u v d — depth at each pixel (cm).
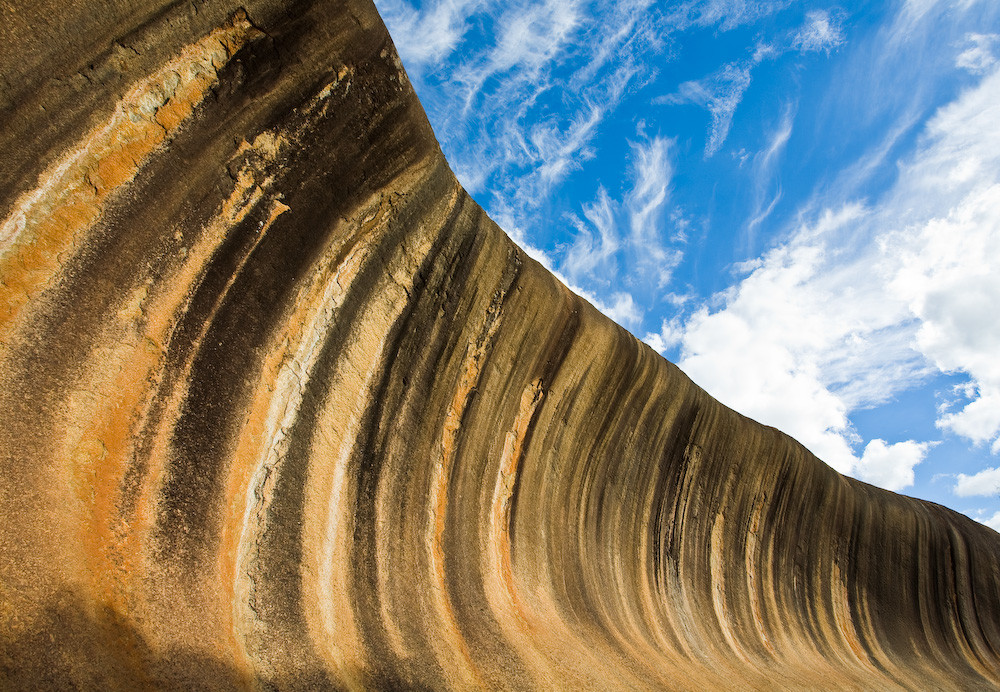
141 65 404
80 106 378
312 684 450
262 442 507
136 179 412
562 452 920
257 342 504
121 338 407
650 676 775
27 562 330
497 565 752
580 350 920
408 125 623
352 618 533
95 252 393
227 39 448
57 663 308
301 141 518
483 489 780
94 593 356
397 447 662
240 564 466
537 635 706
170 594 402
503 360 807
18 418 352
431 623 605
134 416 412
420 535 668
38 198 365
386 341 640
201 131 445
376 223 611
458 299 728
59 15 359
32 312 364
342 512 580
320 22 502
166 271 434
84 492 376
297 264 536
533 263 845
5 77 343
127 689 327
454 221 712
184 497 435
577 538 915
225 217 470
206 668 386
